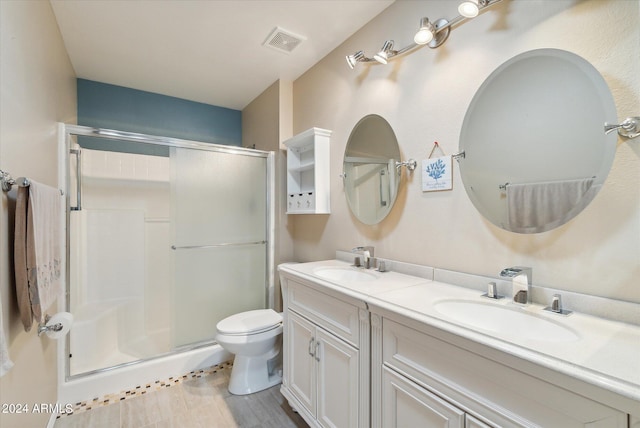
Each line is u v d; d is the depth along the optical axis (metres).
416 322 0.96
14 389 1.12
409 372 1.01
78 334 2.21
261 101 2.91
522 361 0.70
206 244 2.43
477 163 1.29
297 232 2.63
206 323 2.42
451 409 0.87
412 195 1.58
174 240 2.29
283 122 2.62
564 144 1.03
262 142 2.90
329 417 1.40
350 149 2.00
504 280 1.18
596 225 0.96
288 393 1.75
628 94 0.90
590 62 0.97
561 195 1.04
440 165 1.43
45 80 1.58
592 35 0.97
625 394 0.55
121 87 2.77
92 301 2.42
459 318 1.13
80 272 2.33
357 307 1.22
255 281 2.65
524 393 0.72
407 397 1.01
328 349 1.40
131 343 2.61
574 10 1.01
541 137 1.09
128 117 2.79
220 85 2.75
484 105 1.26
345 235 2.05
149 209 2.79
